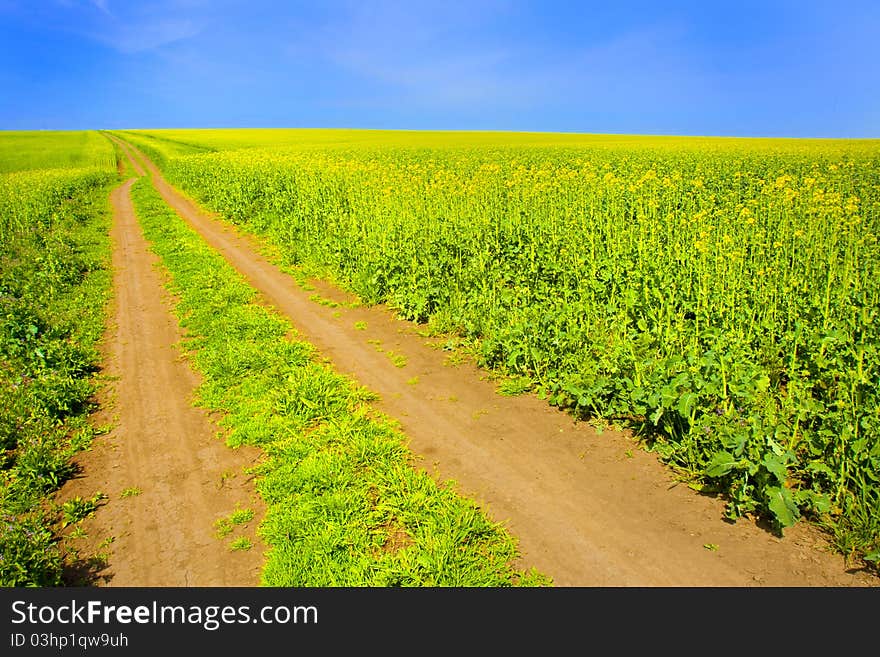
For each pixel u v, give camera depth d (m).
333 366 7.29
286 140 65.69
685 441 4.88
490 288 8.66
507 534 4.21
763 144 44.53
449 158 30.00
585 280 8.03
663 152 30.92
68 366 7.28
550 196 12.20
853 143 46.53
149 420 6.12
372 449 5.22
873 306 6.34
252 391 6.54
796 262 8.16
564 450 5.26
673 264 8.23
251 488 4.87
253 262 13.19
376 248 10.70
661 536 4.14
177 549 4.19
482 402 6.25
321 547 4.08
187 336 8.55
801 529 4.12
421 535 4.16
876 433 4.22
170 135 87.38
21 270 12.16
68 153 60.53
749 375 5.00
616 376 5.75
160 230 17.19
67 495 4.89
